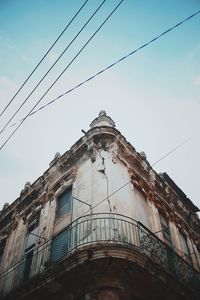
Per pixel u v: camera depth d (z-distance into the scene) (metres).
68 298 8.60
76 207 10.83
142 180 12.99
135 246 8.61
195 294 9.76
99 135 12.13
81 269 8.02
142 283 8.63
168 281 8.88
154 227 11.84
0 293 11.27
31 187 14.68
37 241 11.96
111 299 7.55
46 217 12.41
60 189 12.69
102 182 10.46
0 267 12.91
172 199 14.94
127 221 9.14
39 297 9.18
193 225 15.90
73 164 12.90
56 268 8.40
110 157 11.53
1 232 15.41
